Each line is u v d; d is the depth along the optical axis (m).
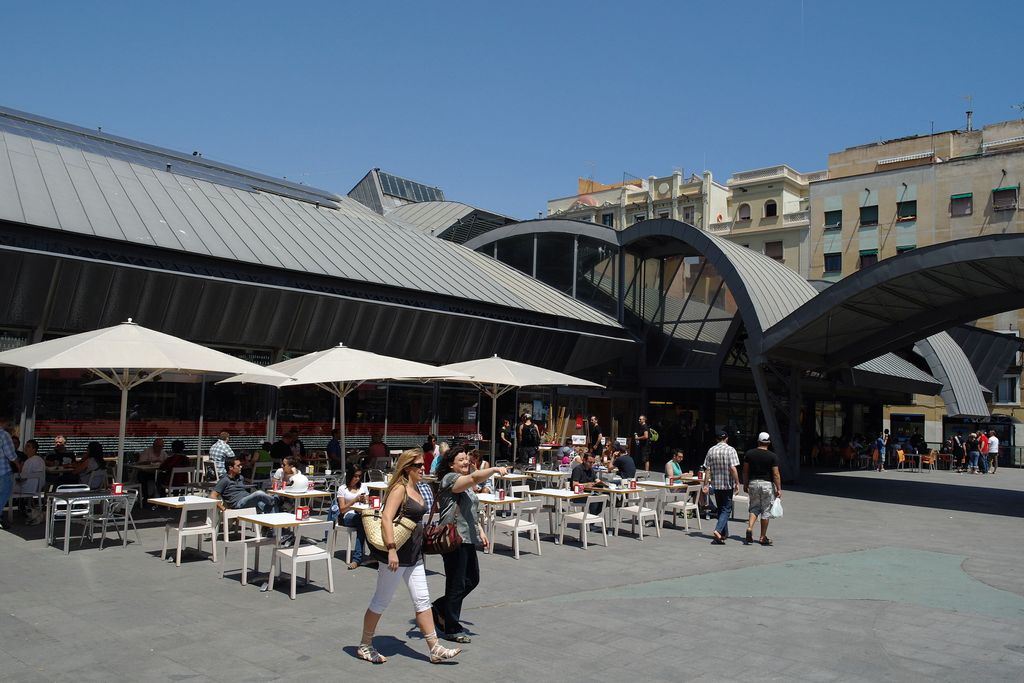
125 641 6.91
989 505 20.33
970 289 21.03
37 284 15.76
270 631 7.39
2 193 16.45
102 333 12.02
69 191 18.16
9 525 12.51
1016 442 44.03
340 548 12.02
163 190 20.91
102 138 26.00
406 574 6.69
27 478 12.70
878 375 31.83
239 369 12.48
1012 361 44.72
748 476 13.52
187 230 18.98
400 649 6.96
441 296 22.64
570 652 7.02
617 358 28.95
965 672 6.68
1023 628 8.16
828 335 24.31
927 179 48.59
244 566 9.28
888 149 54.41
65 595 8.44
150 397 17.67
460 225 39.03
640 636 7.57
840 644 7.46
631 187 67.88
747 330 23.98
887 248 49.81
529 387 25.97
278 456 17.17
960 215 47.34
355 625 7.71
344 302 20.20
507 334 24.34
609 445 24.67
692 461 30.62
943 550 13.08
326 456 20.55
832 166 56.97
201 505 10.38
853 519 16.86
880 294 21.28
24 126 23.61
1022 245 17.22
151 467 15.09
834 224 52.19
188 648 6.78
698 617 8.36
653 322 29.78
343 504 10.57
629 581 10.20
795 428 25.41
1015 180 45.59
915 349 37.72
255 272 18.92
